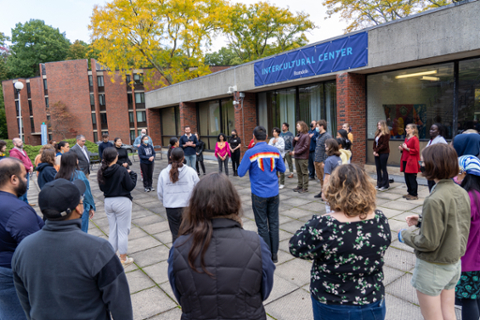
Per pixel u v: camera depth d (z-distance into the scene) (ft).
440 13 22.48
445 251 6.47
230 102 49.14
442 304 7.16
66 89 127.24
